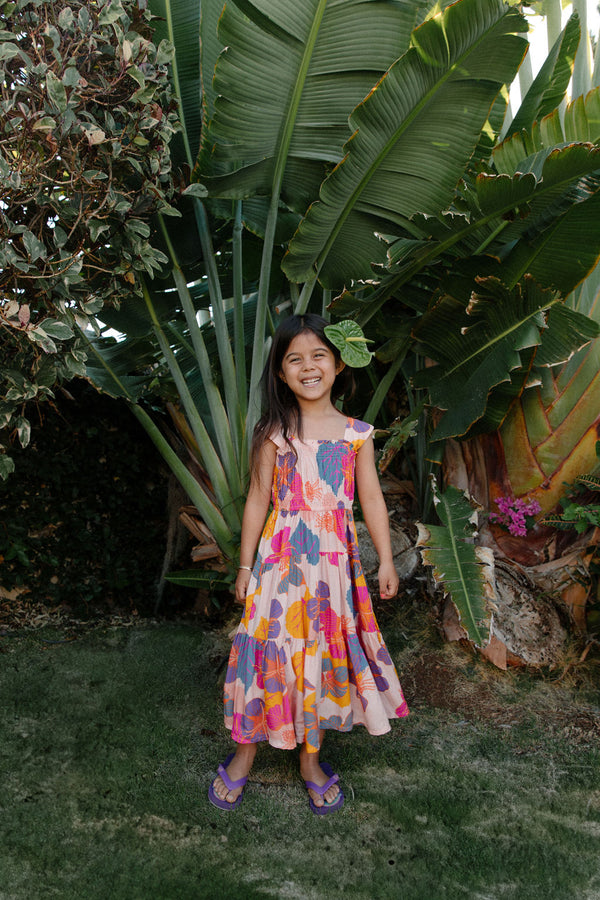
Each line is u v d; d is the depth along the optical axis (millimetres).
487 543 3080
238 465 2977
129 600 3664
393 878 1680
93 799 1952
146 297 2996
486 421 2904
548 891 1647
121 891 1588
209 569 3344
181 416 3527
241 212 3041
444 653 2873
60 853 1712
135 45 2102
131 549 3686
